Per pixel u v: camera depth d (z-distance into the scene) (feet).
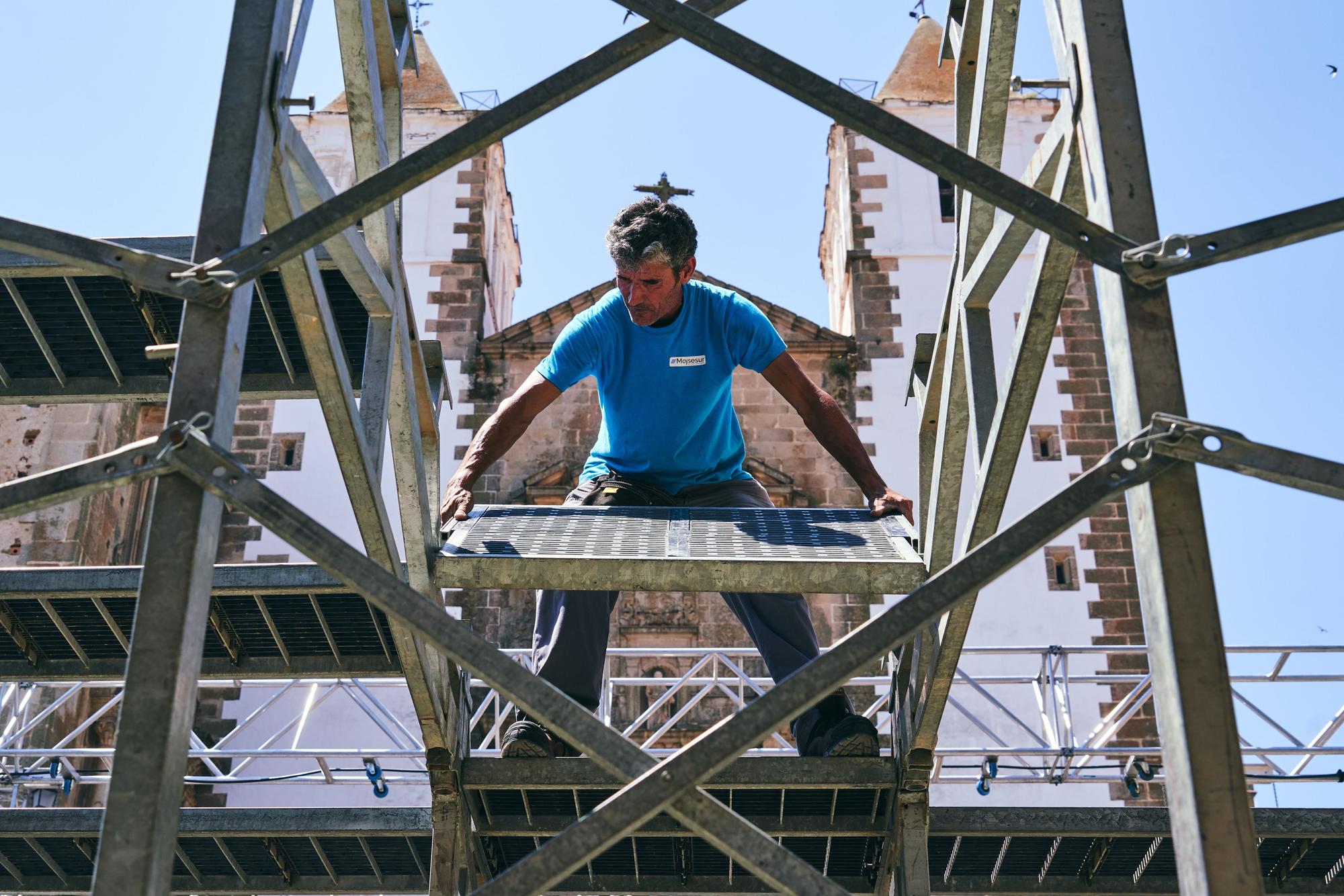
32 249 10.99
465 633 10.70
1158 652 9.97
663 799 10.11
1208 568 9.91
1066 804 55.98
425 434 17.58
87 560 58.90
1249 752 34.58
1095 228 10.94
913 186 70.85
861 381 65.98
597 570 14.73
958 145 16.67
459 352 66.74
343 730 56.70
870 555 14.90
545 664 17.66
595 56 12.26
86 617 20.81
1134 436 10.34
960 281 16.10
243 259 11.12
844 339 66.64
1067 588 60.64
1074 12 11.90
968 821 21.07
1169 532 10.04
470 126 11.88
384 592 10.64
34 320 17.46
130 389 18.54
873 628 10.47
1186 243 10.50
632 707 57.82
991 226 15.60
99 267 10.96
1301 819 22.09
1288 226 10.44
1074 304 67.67
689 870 20.86
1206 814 9.33
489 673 10.59
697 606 59.47
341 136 73.41
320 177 13.83
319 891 23.84
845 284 72.74
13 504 10.33
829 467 63.57
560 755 19.39
